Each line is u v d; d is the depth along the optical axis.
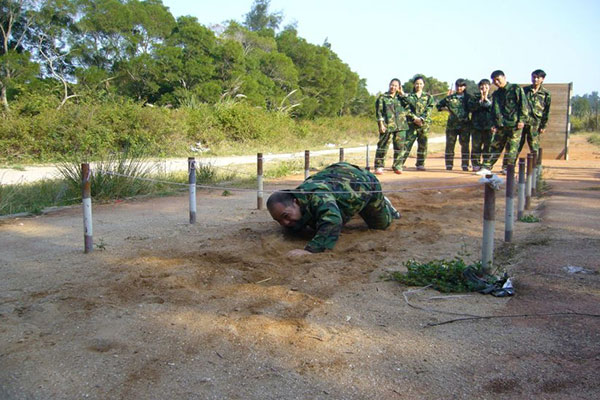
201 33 31.62
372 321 3.83
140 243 6.11
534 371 3.07
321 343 3.48
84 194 5.62
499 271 4.79
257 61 37.69
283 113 30.47
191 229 6.87
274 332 3.64
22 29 28.06
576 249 5.66
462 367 3.14
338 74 45.00
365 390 2.90
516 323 3.76
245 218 7.67
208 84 30.27
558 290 4.39
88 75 27.39
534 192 9.90
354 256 5.51
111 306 4.11
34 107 18.80
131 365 3.19
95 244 6.06
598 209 8.12
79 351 3.37
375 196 6.41
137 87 30.80
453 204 9.05
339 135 32.56
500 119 12.47
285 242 6.07
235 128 24.45
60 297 4.31
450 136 14.36
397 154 13.39
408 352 3.34
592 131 40.41
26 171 14.37
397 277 4.70
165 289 4.50
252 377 3.05
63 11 28.30
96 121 18.62
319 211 5.71
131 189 9.93
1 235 6.61
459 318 3.87
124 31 30.69
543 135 17.95
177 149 20.58
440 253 5.64
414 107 13.62
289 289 4.50
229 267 5.10
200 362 3.22
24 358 3.27
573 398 2.79
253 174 13.42
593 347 3.34
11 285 4.64
